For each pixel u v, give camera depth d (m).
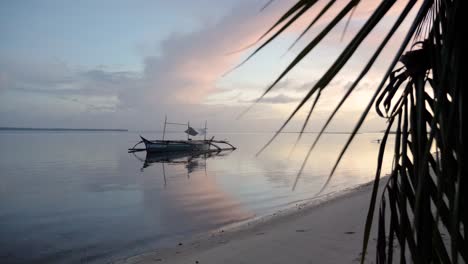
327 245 7.57
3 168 46.94
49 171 43.31
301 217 12.11
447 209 1.25
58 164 53.38
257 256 7.70
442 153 1.04
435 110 1.03
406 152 1.42
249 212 17.88
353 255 6.62
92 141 165.12
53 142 149.88
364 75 0.94
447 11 1.14
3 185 31.16
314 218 11.13
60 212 19.34
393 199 1.53
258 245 8.47
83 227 15.71
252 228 11.99
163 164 53.25
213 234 12.55
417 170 1.31
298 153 76.31
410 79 1.42
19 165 51.62
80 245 12.58
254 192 25.16
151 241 12.80
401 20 0.97
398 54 1.01
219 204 21.00
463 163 1.08
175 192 26.84
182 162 56.50
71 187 29.97
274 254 7.63
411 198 1.38
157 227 15.43
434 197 1.27
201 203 21.66
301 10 0.93
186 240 12.26
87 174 40.28
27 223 16.61
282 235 9.08
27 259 11.11
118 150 95.62
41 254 11.57
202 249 9.51
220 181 32.88
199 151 78.31
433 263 1.25
